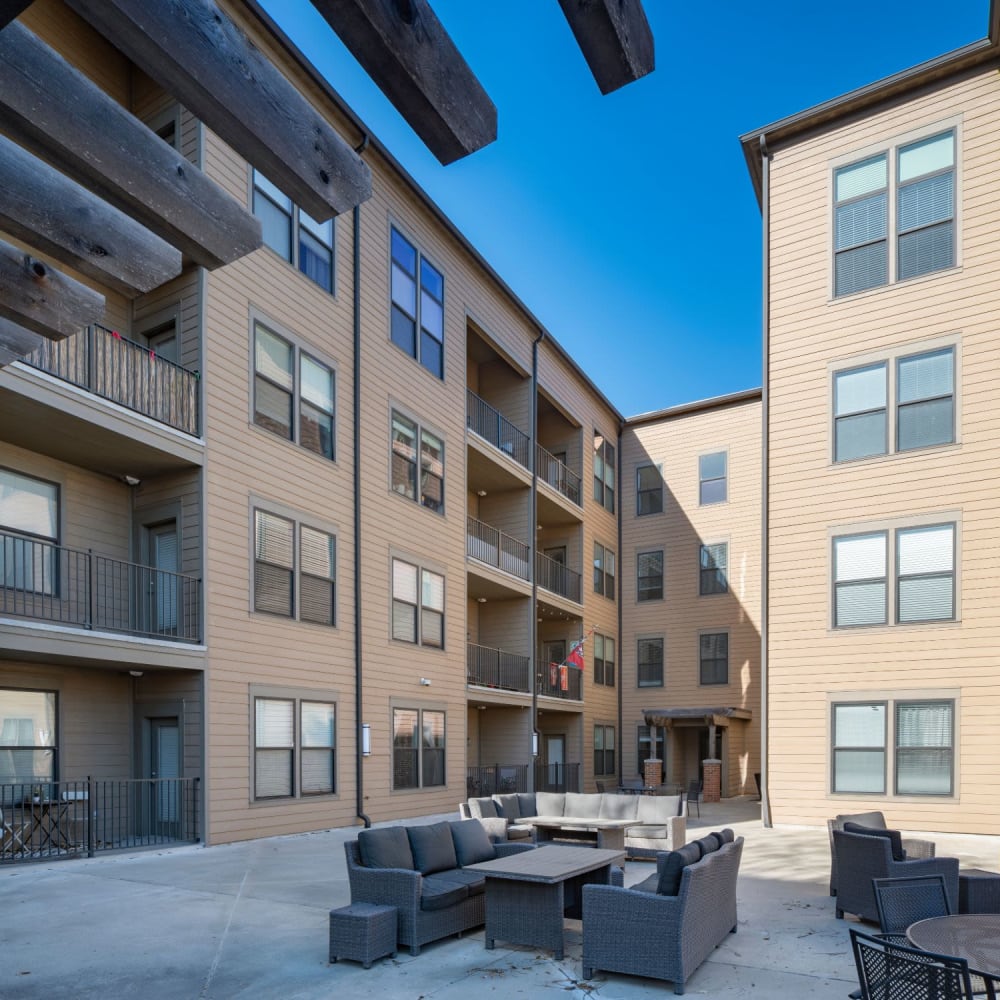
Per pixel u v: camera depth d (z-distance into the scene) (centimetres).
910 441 1400
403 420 1588
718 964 561
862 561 1413
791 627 1454
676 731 2338
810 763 1402
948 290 1398
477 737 1989
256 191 1256
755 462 2348
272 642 1220
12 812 947
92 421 984
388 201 1587
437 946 607
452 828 729
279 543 1253
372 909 577
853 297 1477
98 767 1103
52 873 877
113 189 248
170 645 1055
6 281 327
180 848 1044
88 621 1008
